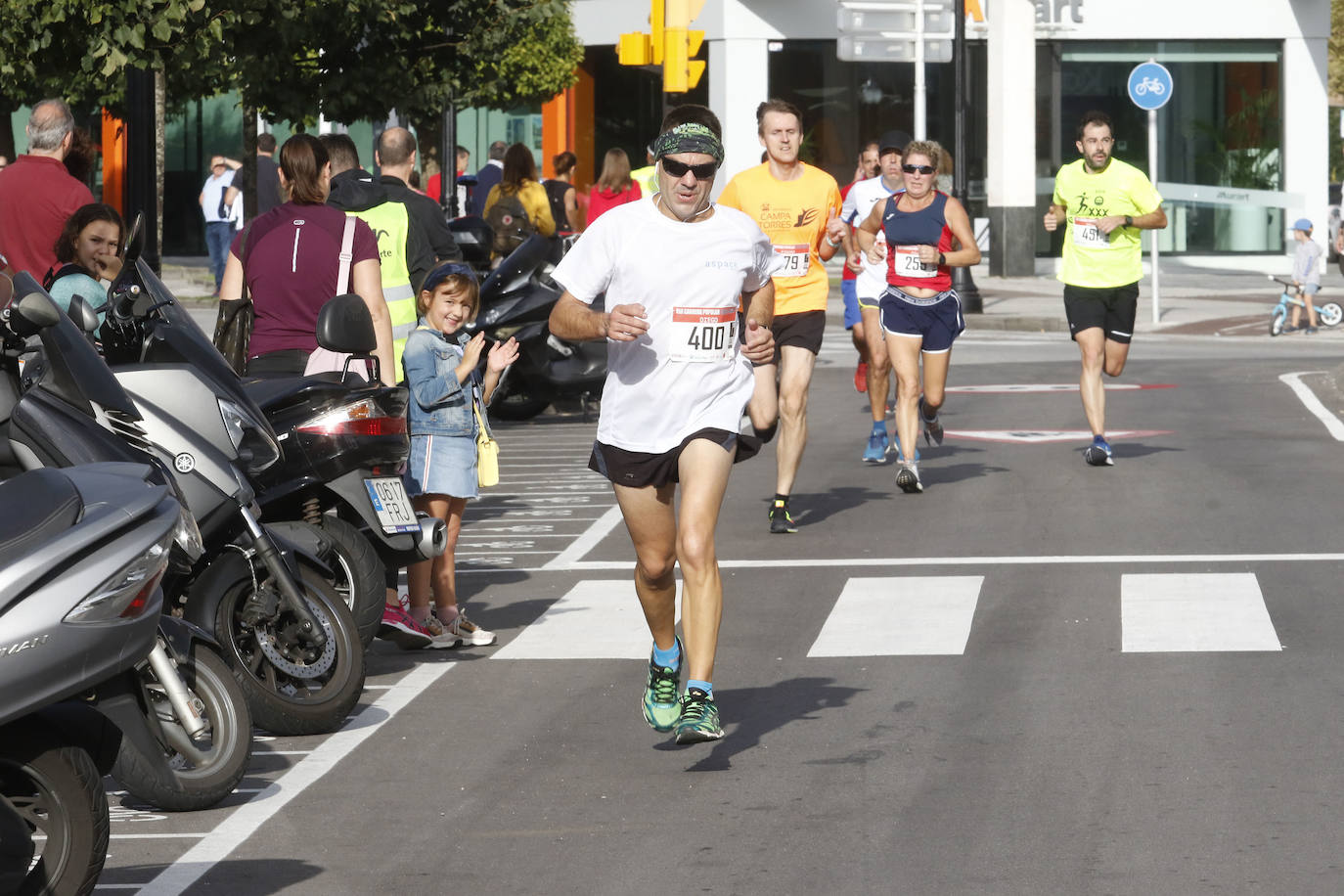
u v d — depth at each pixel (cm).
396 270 1745
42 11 1986
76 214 1434
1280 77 6412
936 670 1362
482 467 1474
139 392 1144
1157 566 1712
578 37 6662
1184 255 6450
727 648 1459
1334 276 6275
